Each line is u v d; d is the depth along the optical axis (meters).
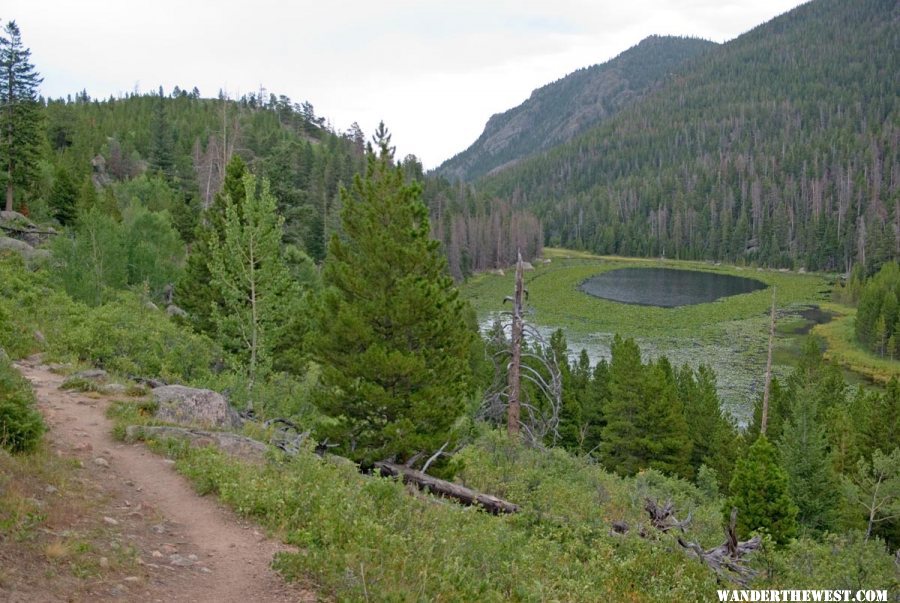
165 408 16.25
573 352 70.88
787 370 64.56
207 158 88.50
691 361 68.19
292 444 16.08
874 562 15.49
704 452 45.19
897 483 29.81
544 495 15.95
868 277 127.88
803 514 33.31
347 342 18.11
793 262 163.12
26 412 10.98
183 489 11.45
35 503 8.70
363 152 152.25
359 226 19.12
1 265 32.25
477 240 148.38
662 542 12.84
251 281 22.86
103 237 35.62
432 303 18.11
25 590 6.49
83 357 22.22
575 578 10.09
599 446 43.88
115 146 99.06
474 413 26.83
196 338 25.02
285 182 45.59
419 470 17.55
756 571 13.38
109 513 9.55
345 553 8.70
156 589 7.44
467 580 8.76
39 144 53.44
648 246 198.88
